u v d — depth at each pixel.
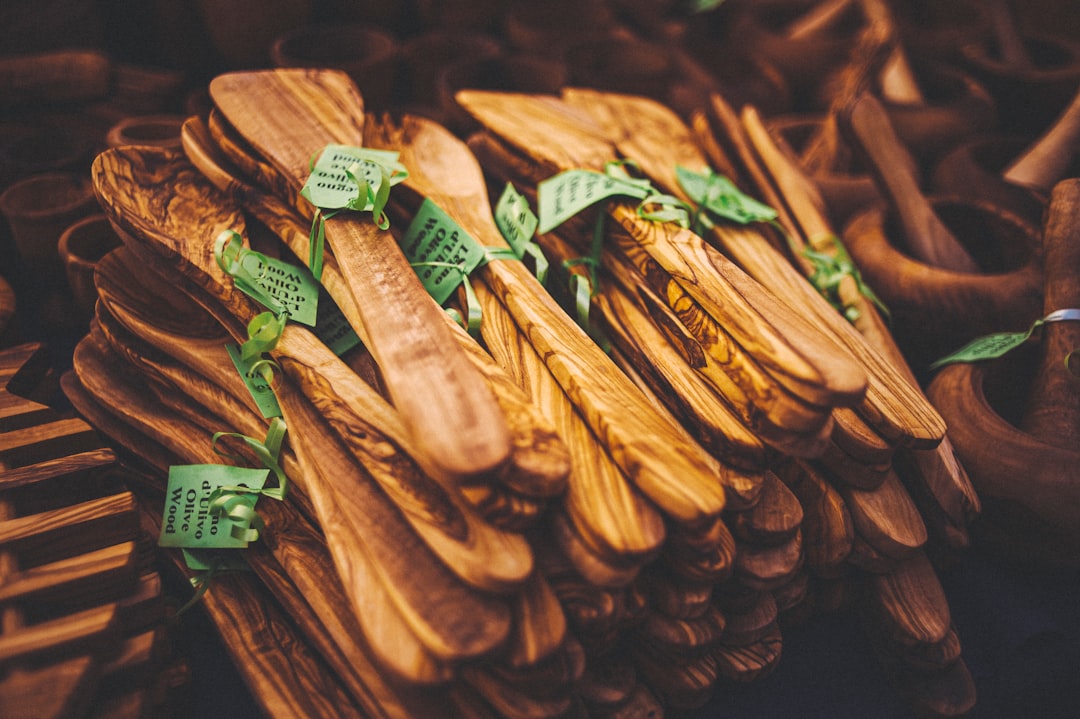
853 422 0.36
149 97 0.64
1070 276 0.43
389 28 0.74
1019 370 0.46
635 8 0.81
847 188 0.57
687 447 0.31
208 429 0.40
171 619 0.36
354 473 0.32
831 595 0.39
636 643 0.35
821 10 0.74
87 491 0.37
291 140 0.41
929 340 0.48
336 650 0.34
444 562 0.29
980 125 0.60
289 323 0.37
